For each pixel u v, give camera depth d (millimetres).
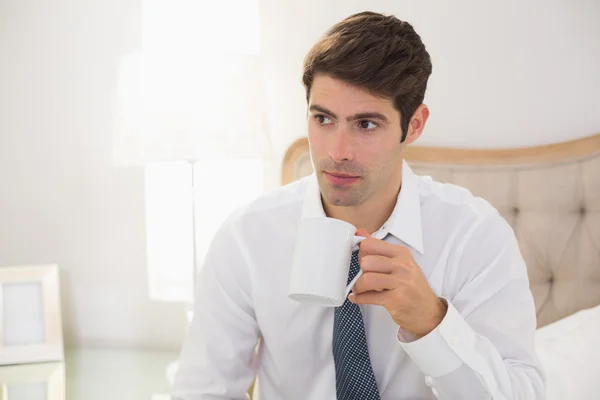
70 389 1857
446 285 1105
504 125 2021
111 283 2229
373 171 945
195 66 1798
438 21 2014
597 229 1925
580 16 1962
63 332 2240
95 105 2164
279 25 2076
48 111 2172
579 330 1714
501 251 1091
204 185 2174
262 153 1849
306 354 1128
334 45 907
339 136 928
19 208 2207
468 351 894
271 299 1134
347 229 816
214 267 1169
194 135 1802
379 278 817
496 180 1971
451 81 2027
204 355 1146
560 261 1957
